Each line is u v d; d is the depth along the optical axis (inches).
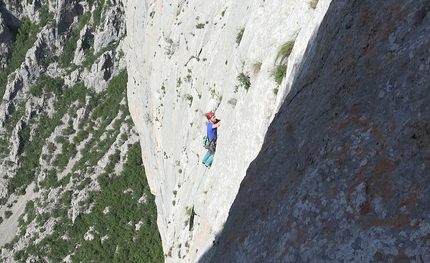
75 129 3644.2
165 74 1278.3
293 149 212.8
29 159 3720.5
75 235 2869.1
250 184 248.7
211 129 575.5
